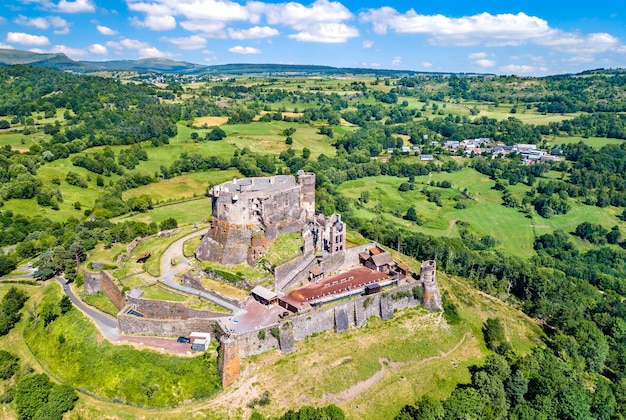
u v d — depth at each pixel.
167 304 125.00
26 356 127.81
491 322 143.62
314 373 114.56
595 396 120.62
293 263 143.12
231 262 143.12
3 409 111.94
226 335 111.25
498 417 110.12
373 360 122.31
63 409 104.38
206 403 105.56
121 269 147.12
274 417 103.38
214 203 149.75
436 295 147.62
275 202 150.88
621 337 159.12
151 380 108.06
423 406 106.38
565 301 175.50
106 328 126.12
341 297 134.38
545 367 129.25
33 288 157.38
